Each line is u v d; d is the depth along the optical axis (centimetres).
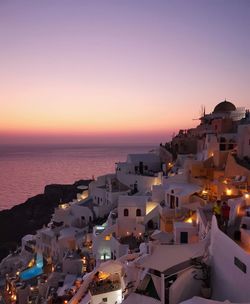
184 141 6388
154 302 1800
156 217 4319
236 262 1552
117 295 2575
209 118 6694
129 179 6169
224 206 2125
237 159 3778
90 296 2589
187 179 4466
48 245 5850
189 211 3491
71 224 6012
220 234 1750
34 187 19900
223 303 1291
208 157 4597
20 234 10100
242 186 3166
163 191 4503
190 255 1914
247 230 1722
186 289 1764
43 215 11138
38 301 4166
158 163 6644
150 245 2475
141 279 2094
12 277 5453
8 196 17362
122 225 4428
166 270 1795
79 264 4441
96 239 4325
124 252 3775
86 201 6644
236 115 6550
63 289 3719
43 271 5303
